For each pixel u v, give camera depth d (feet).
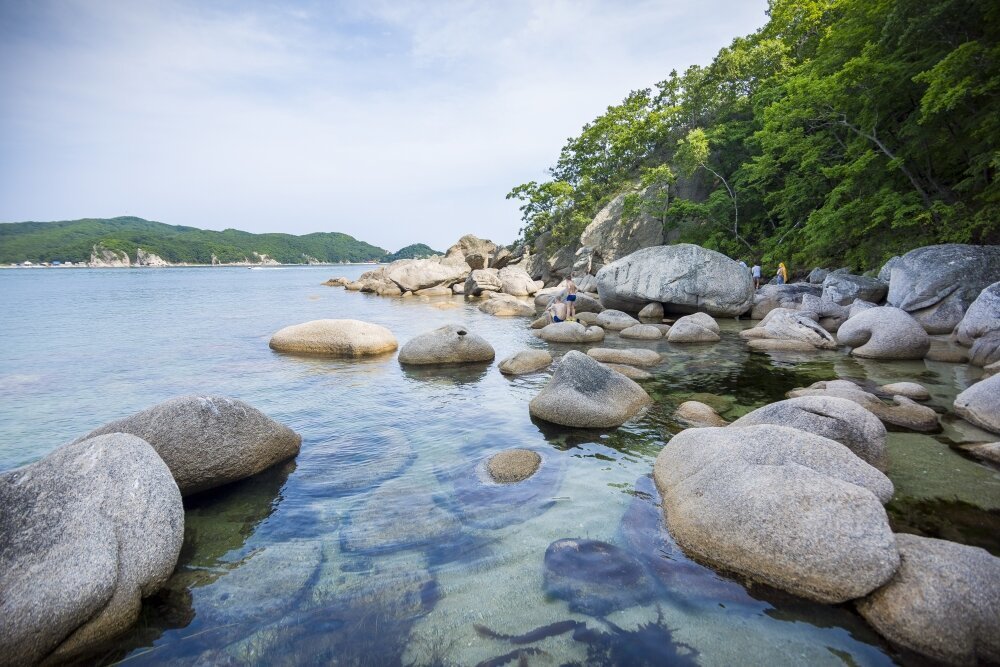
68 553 11.21
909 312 45.06
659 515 15.28
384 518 15.51
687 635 10.55
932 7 52.80
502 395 29.32
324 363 38.11
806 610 11.21
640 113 155.74
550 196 173.68
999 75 49.52
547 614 11.27
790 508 12.51
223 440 17.70
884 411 22.75
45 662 10.25
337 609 11.59
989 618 9.94
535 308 86.94
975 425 21.63
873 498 12.34
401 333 56.34
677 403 26.73
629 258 71.15
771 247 96.43
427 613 11.38
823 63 73.51
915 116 61.26
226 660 10.23
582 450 20.71
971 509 14.88
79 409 25.86
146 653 10.46
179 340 48.03
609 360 37.63
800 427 18.02
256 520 15.53
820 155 80.64
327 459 20.04
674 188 137.49
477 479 18.08
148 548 12.23
